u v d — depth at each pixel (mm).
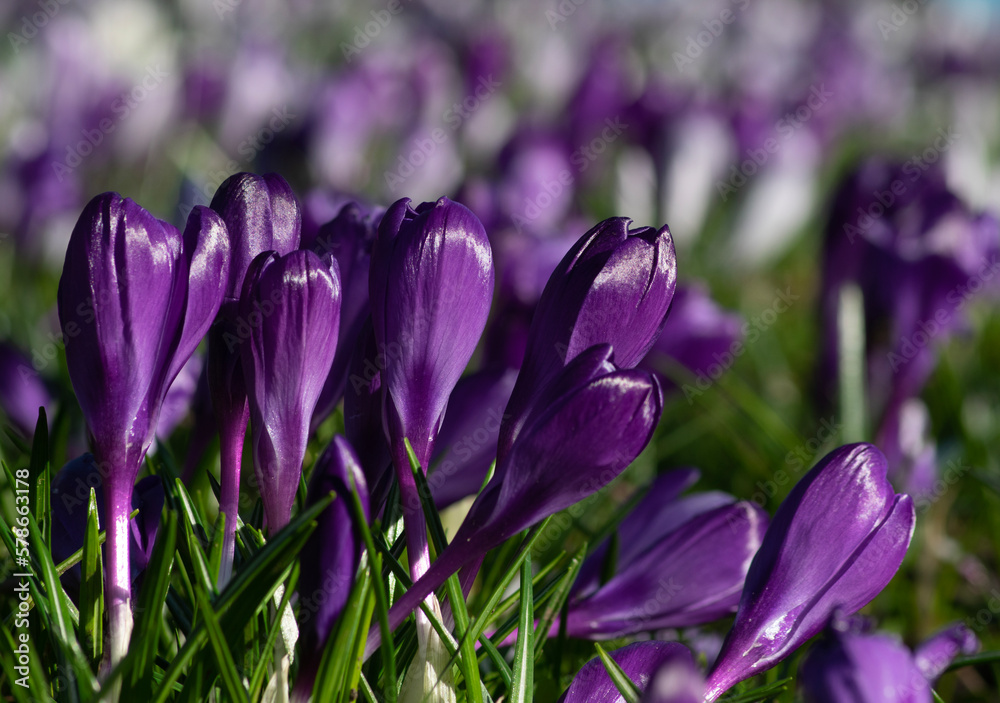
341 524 810
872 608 1103
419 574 849
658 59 4793
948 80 4984
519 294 1046
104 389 834
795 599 841
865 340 1282
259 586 827
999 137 4707
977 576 1209
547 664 930
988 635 1060
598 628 928
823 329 1377
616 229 842
